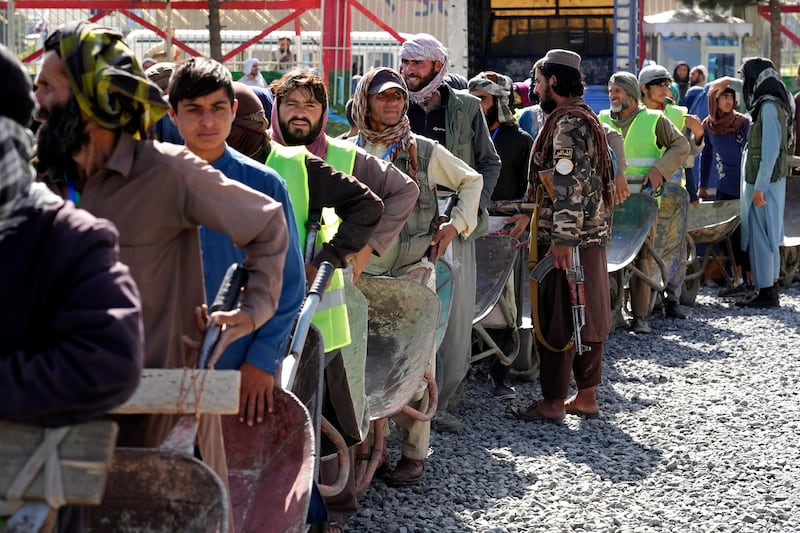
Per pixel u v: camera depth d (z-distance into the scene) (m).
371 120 6.06
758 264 11.63
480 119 7.11
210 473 2.56
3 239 2.29
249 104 4.39
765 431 7.04
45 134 2.85
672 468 6.30
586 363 7.25
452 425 6.95
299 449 3.39
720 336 10.04
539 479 6.06
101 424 2.33
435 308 5.24
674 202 10.34
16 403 2.23
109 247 2.34
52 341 2.30
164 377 2.68
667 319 10.85
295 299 3.54
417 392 5.54
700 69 18.45
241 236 3.02
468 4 25.66
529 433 6.97
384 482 5.92
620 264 9.49
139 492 2.59
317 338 4.09
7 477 2.31
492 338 8.08
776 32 28.53
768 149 11.41
